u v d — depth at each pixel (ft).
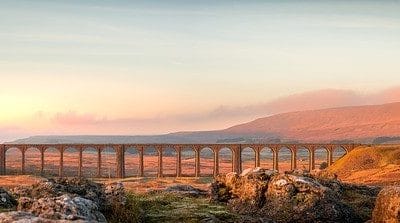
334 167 561.02
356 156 549.54
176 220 114.52
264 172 147.43
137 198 129.18
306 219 130.41
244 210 138.00
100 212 99.19
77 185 116.06
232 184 148.46
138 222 109.09
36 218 64.03
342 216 131.34
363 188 160.97
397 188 117.08
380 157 529.86
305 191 135.54
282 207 134.21
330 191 136.77
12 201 113.70
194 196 161.99
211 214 121.70
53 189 112.68
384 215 116.16
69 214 87.25
